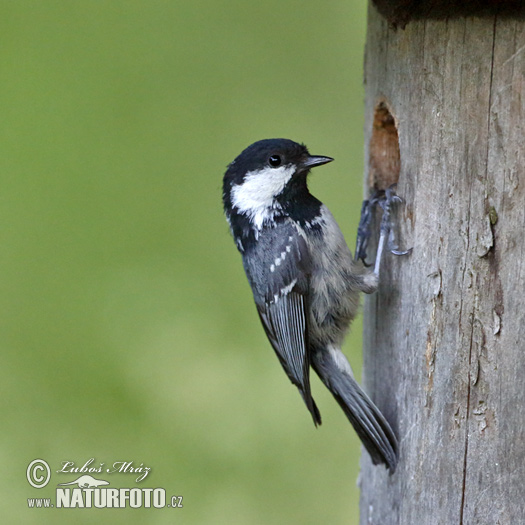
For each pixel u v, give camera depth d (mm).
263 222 8039
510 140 6547
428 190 6996
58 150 12758
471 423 7004
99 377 11531
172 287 12195
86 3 13477
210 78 13195
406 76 7090
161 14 13469
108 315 12094
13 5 13398
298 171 7977
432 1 6680
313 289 7984
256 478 10531
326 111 12867
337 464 10664
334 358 8086
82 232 12523
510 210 6629
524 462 6828
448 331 7020
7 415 11148
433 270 7047
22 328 12031
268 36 13383
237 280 12266
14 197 12539
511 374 6789
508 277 6703
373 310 7926
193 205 12625
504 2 6363
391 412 7711
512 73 6453
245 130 12781
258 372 11438
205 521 10172
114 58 13250
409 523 7500
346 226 11875
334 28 13250
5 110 12828
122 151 12805
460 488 7121
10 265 12281
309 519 10227
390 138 7938
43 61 13133
